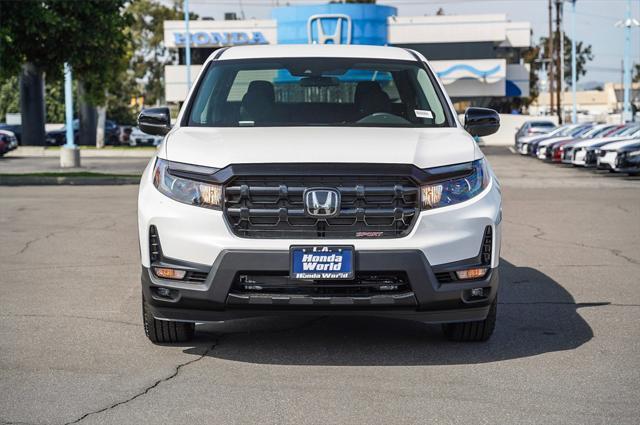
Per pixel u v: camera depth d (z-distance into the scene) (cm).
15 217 1489
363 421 467
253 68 722
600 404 495
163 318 590
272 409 487
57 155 4141
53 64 2708
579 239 1217
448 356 601
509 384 534
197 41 6569
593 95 12862
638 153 2583
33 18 2494
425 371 564
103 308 759
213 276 561
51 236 1240
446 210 571
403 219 565
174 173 584
